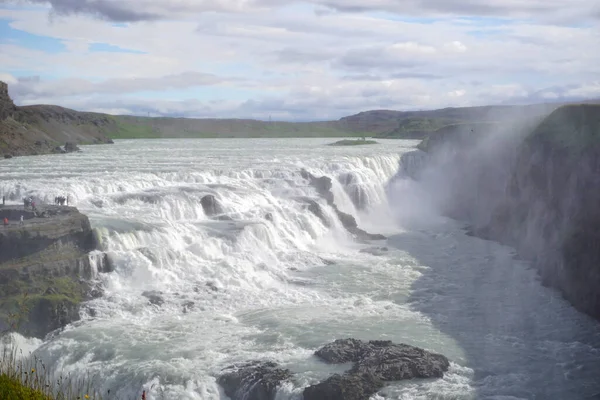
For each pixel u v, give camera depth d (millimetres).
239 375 33312
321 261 58125
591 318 43875
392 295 48594
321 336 39188
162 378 33625
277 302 46281
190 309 43750
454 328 41562
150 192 64625
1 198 61500
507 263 58469
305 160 92875
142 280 46844
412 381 33219
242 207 65250
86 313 41906
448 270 56188
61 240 46344
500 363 36156
